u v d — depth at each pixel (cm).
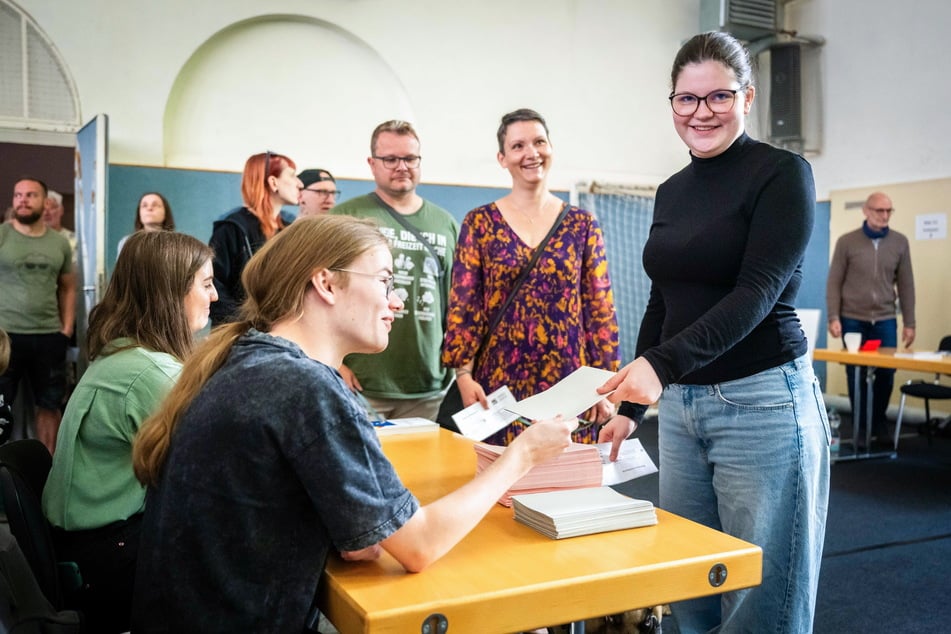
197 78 589
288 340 125
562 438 139
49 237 504
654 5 744
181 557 115
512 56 685
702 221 174
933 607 300
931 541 379
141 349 188
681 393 179
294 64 617
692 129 172
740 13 728
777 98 752
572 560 122
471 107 671
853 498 458
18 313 491
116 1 559
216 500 114
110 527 183
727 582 126
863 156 726
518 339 266
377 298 130
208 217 588
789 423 165
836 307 630
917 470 529
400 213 328
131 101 564
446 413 279
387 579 114
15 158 541
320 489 112
